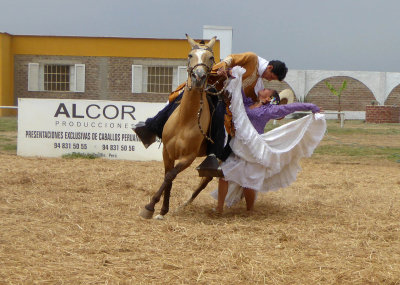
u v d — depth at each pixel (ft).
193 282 15.14
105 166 38.70
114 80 96.99
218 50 92.38
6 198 26.11
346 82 114.52
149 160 43.57
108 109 43.45
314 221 23.43
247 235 20.43
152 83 97.14
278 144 23.91
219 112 22.67
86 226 21.07
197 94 21.07
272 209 26.22
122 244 18.51
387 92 118.21
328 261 17.29
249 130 23.16
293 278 15.64
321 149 55.42
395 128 88.79
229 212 25.44
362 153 52.85
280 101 25.72
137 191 29.68
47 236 19.38
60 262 16.48
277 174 24.80
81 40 96.58
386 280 15.46
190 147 21.67
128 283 14.84
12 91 97.81
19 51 97.14
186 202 25.64
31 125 43.60
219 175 22.54
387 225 22.62
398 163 46.55
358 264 17.01
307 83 118.32
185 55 96.02
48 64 97.60
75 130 43.52
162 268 16.19
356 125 96.94
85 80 97.19
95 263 16.47
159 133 23.63
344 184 34.55
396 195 30.86
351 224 22.82
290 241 19.81
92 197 27.48
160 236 19.92
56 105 43.52
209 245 18.70
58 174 33.81
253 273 15.84
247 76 23.72
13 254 17.16
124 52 96.43
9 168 35.91
